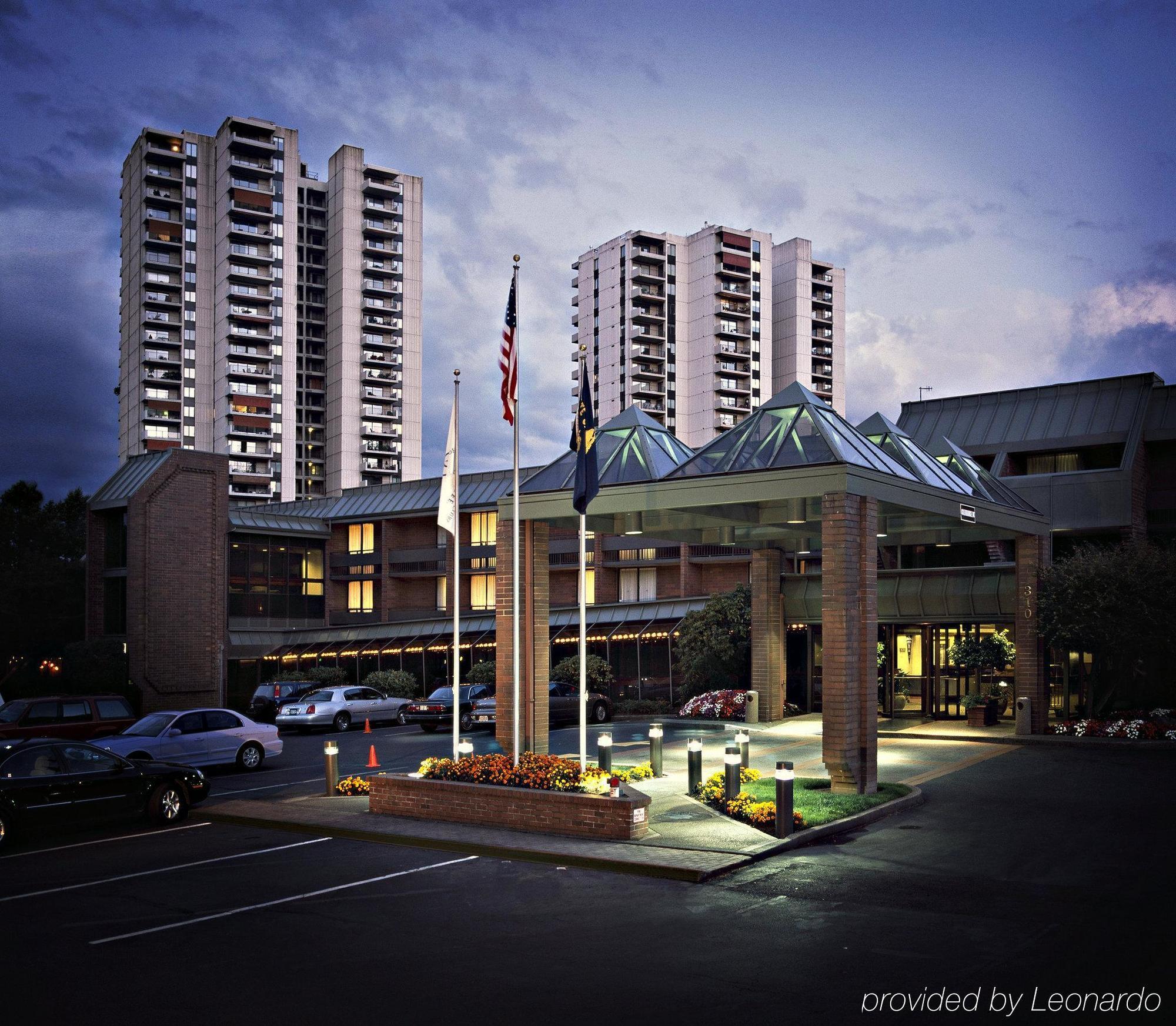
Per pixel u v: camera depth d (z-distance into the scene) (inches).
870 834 592.1
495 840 575.8
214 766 1000.9
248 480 4407.0
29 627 2034.9
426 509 2357.3
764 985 337.7
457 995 333.7
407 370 4798.2
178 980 354.3
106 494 1718.8
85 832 658.8
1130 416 1398.9
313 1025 309.9
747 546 1270.9
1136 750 960.3
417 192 4891.7
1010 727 1143.0
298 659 2046.0
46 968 369.4
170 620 1642.5
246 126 4485.7
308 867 535.5
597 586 2412.6
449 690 1332.4
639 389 4845.0
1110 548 1183.6
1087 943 377.7
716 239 4945.9
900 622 1268.5
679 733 1200.2
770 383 5068.9
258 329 4522.6
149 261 4407.0
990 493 1006.4
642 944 386.9
